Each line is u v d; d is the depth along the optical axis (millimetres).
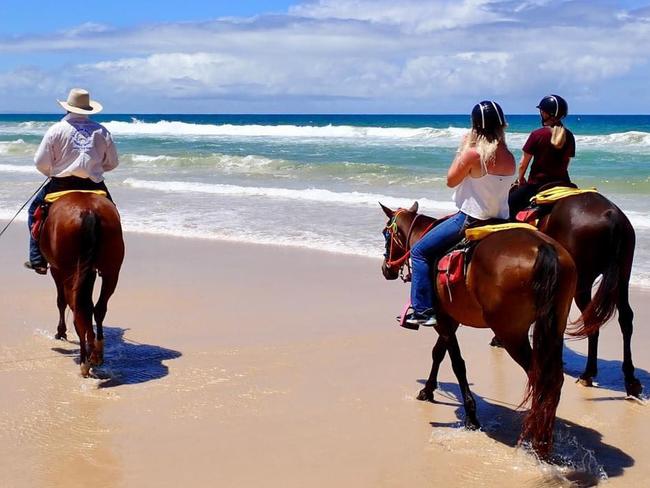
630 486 5238
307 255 12688
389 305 9820
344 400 6832
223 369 7574
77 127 7715
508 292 5180
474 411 6188
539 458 5449
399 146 36625
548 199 7391
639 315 9328
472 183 5762
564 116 7664
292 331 8781
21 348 8188
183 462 5570
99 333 7414
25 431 6109
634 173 23156
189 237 14320
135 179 23688
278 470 5457
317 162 27875
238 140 43750
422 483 5281
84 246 6949
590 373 7312
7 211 17641
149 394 6922
